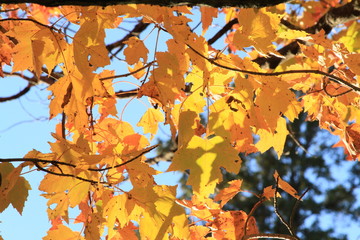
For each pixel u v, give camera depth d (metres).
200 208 4.43
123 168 3.90
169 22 3.52
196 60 3.68
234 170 3.56
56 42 3.62
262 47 3.67
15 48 3.58
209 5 2.75
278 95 3.76
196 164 3.56
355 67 4.05
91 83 3.60
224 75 3.82
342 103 4.62
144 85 3.74
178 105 4.02
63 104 3.71
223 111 3.67
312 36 4.08
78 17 3.61
